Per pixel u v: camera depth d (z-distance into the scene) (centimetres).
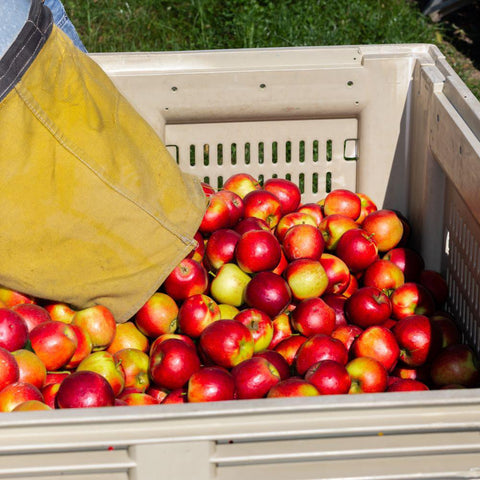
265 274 233
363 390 209
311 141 278
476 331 228
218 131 274
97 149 205
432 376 227
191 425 128
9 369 184
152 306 230
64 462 128
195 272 236
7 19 192
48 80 199
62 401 179
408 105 272
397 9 590
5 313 197
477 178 200
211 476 129
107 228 209
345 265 256
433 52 265
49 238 204
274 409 128
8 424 125
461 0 613
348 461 132
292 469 132
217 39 549
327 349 213
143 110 267
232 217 262
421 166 263
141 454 127
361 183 280
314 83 268
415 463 132
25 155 197
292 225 267
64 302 217
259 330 225
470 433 131
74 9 566
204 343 212
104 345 224
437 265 265
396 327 231
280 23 548
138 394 205
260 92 268
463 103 225
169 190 225
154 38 554
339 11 573
